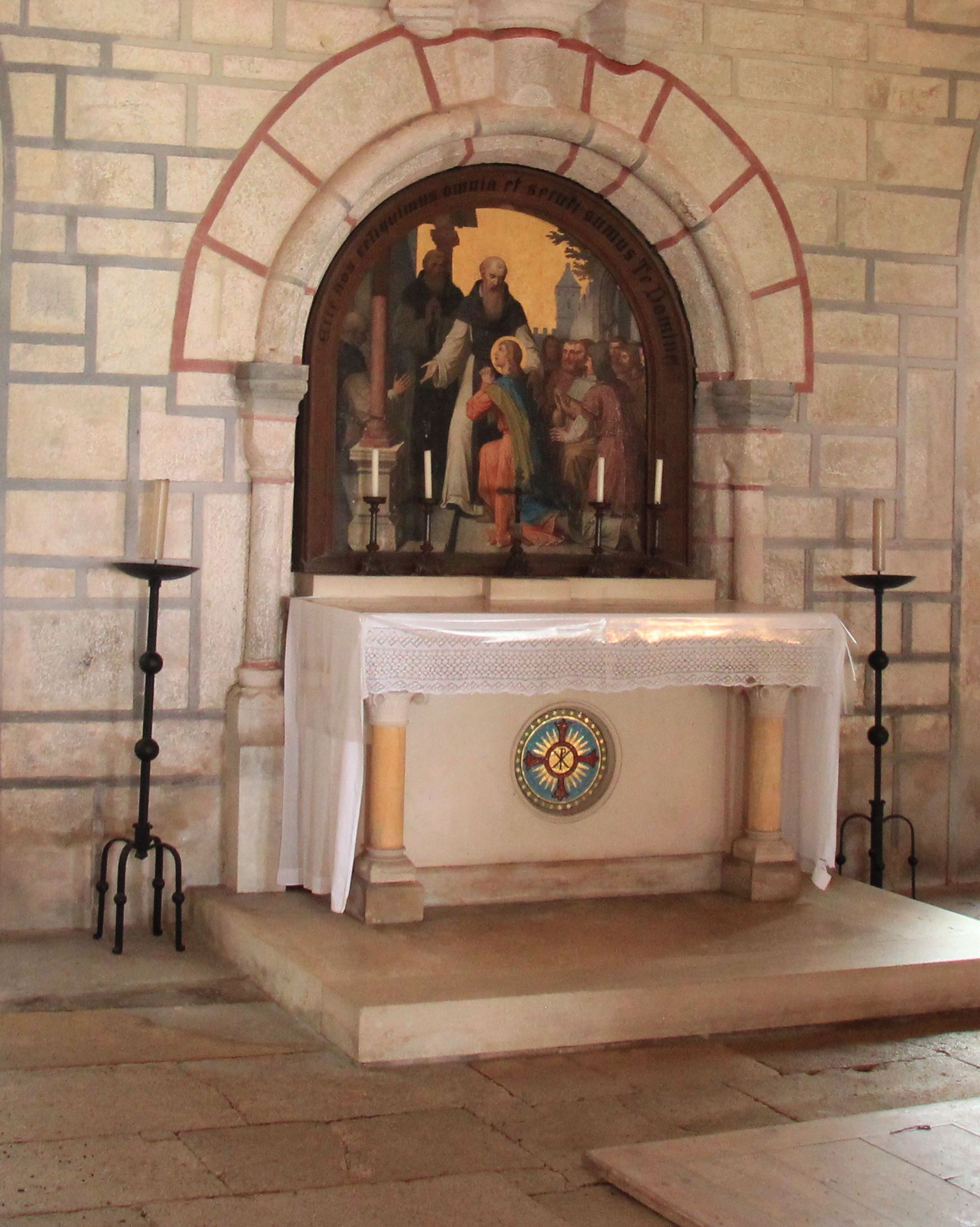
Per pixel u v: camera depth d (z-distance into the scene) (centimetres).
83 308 655
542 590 674
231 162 666
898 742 790
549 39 688
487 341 727
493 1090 496
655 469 743
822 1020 569
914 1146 443
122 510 662
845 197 765
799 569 766
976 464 806
